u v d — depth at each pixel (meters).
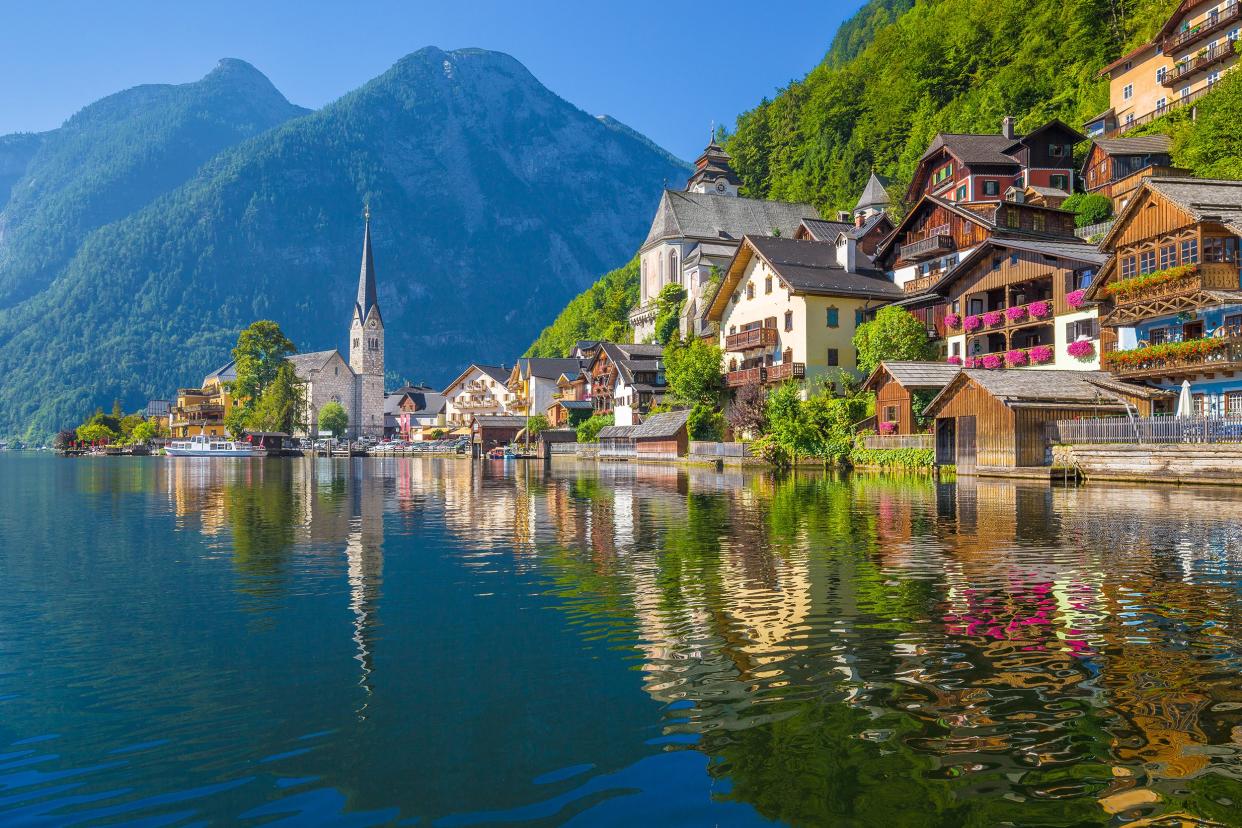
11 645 10.90
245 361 159.25
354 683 9.09
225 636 11.24
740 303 75.81
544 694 8.59
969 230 62.22
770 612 11.98
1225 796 6.12
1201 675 8.78
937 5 137.62
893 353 60.16
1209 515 23.56
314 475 64.19
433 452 138.62
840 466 55.00
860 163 133.88
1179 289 39.47
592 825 5.84
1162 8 86.56
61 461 120.06
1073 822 5.78
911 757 6.87
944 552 17.23
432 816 6.04
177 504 33.75
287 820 6.04
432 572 16.02
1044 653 9.65
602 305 180.00
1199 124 63.62
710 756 6.96
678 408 82.62
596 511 28.30
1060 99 96.31
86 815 6.19
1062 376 43.53
